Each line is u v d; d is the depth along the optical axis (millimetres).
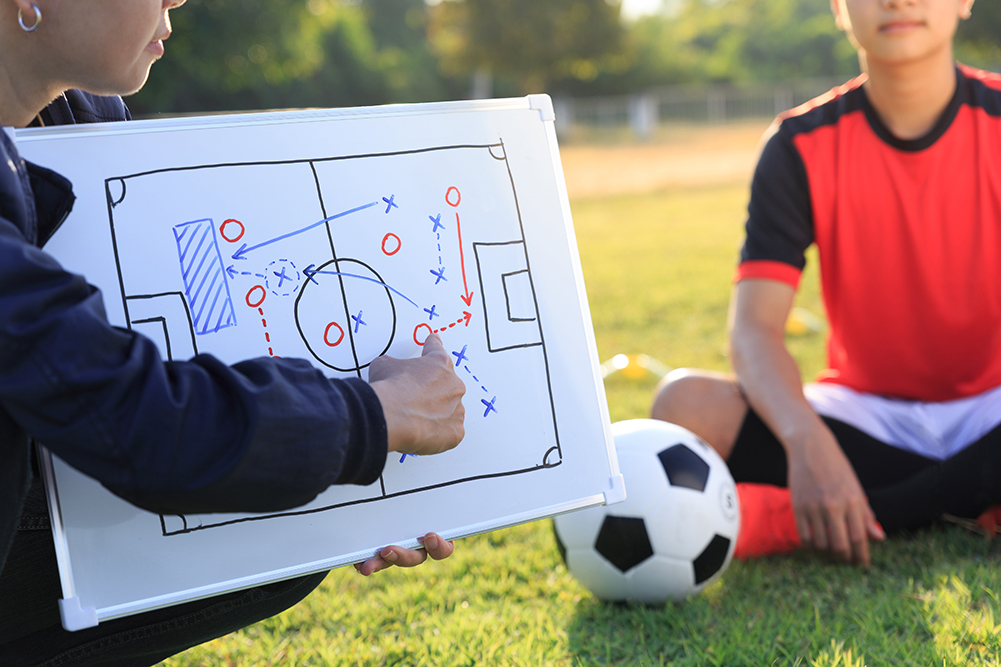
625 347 4617
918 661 1549
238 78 17250
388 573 2188
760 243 2260
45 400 836
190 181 1229
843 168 2213
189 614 1270
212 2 15484
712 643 1677
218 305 1213
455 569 2160
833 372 2480
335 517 1240
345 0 37000
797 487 1976
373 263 1313
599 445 1412
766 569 2084
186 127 1240
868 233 2238
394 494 1277
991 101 2178
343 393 994
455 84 34562
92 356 848
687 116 29438
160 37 1151
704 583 1920
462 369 1346
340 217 1306
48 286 850
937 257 2205
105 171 1187
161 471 862
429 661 1717
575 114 29234
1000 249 2189
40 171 1056
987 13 25328
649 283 6590
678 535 1863
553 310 1416
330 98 28906
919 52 2031
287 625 1927
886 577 1933
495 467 1342
